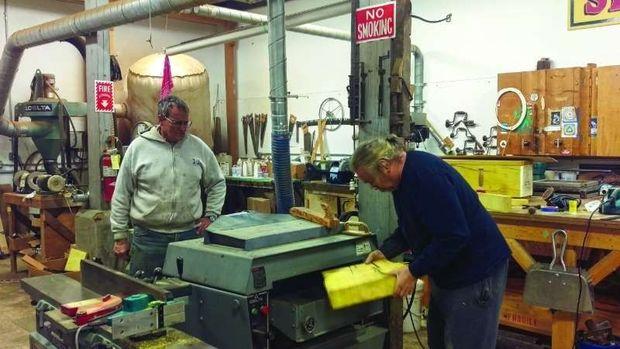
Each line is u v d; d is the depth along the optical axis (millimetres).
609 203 2723
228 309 1638
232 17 4934
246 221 1983
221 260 1676
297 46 6309
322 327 1736
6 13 5480
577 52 4203
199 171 2627
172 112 2404
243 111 7062
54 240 4348
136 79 5227
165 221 2543
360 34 2369
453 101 4980
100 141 4145
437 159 1776
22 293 4074
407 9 2293
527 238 2787
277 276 1662
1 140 5395
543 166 3760
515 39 4539
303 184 4559
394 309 2105
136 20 3574
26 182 4660
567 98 3820
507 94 4109
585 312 2512
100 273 1729
